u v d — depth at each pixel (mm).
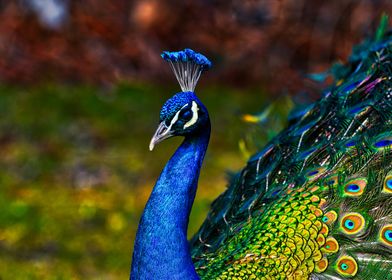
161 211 6352
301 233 6793
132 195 13602
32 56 19359
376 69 8094
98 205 13148
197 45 20094
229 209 7613
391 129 7320
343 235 6789
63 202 13234
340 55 19172
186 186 6414
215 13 20734
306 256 6703
